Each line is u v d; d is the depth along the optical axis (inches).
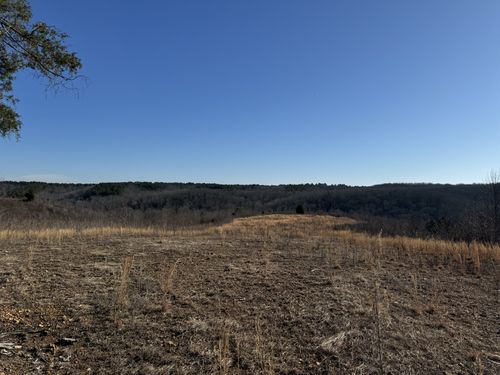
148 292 219.9
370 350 156.3
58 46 249.0
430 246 446.6
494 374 142.6
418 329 182.5
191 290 231.3
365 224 1264.8
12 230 561.6
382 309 204.2
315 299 220.7
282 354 150.0
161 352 146.1
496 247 429.7
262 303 210.7
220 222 1445.6
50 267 278.5
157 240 464.8
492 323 200.1
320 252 397.7
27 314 179.8
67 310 187.0
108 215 1264.8
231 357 144.9
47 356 140.4
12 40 237.9
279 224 1373.0
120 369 133.4
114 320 174.9
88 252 348.5
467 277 305.7
